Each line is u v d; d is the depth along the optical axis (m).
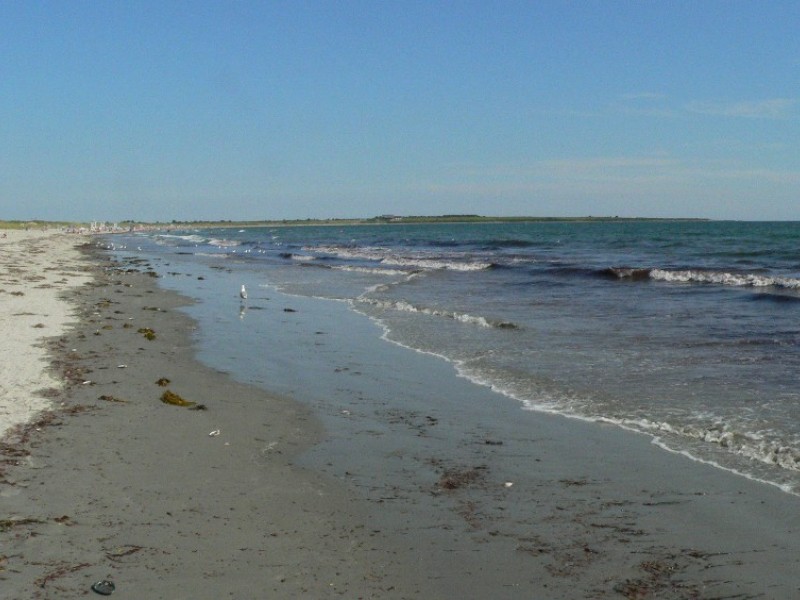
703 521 7.12
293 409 11.62
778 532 6.81
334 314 23.62
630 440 9.69
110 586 5.69
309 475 8.55
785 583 5.91
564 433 10.11
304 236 136.75
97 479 8.06
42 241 83.00
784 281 28.72
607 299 25.72
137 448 9.24
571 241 81.06
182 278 39.47
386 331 19.72
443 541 6.78
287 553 6.45
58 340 16.92
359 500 7.77
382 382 13.59
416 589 5.88
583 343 16.92
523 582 6.01
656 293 27.20
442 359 15.65
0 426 9.85
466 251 66.25
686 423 10.23
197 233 169.38
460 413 11.31
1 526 6.69
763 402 11.14
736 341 16.33
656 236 89.56
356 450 9.52
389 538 6.83
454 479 8.43
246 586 5.82
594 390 12.39
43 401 11.29
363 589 5.85
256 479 8.35
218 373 14.31
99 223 181.00
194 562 6.19
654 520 7.18
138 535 6.66
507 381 13.35
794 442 9.20
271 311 24.50
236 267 49.34
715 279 31.69
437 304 25.47
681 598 5.73
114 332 18.64
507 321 20.39
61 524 6.81
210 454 9.18
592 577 6.09
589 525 7.11
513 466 8.84
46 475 8.09
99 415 10.67
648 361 14.60
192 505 7.47
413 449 9.56
